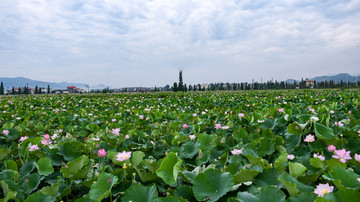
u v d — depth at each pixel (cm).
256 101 1128
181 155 313
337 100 1008
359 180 184
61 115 711
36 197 195
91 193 193
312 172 245
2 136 419
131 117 702
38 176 242
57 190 217
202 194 190
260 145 328
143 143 401
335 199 160
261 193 180
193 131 437
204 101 1333
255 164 266
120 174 233
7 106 1014
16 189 208
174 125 507
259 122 434
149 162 259
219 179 201
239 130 387
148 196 192
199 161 279
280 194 174
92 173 258
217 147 367
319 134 313
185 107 1042
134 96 2197
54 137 388
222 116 598
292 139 344
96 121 634
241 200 173
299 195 173
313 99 1076
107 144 362
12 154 340
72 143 345
